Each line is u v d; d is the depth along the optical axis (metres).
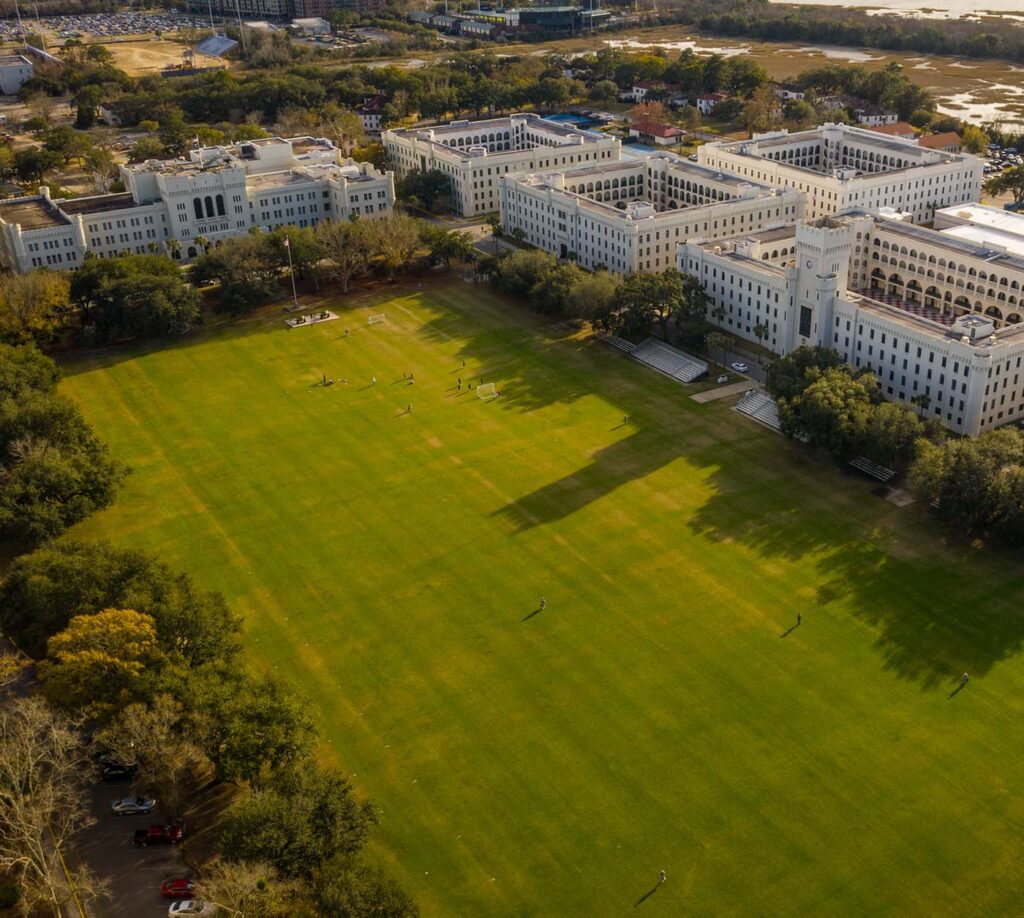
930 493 171.00
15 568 144.88
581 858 115.00
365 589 163.12
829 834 116.50
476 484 191.75
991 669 139.88
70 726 123.69
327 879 102.38
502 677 142.88
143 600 135.50
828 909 107.94
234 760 116.00
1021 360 199.00
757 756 127.56
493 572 166.12
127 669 122.06
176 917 107.81
